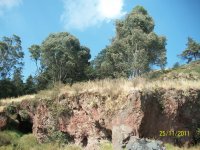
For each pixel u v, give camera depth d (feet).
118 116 56.95
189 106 62.03
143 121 55.26
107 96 61.21
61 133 68.33
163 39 171.32
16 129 79.25
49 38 180.96
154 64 173.78
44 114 72.02
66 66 173.68
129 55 168.04
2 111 78.84
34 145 71.15
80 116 65.62
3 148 70.38
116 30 184.55
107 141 59.72
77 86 69.26
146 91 57.36
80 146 64.28
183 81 66.54
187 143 59.62
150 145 50.80
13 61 169.68
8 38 170.30
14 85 158.30
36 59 185.78
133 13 186.60
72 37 177.78
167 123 58.80
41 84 176.04
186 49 261.65
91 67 183.62
